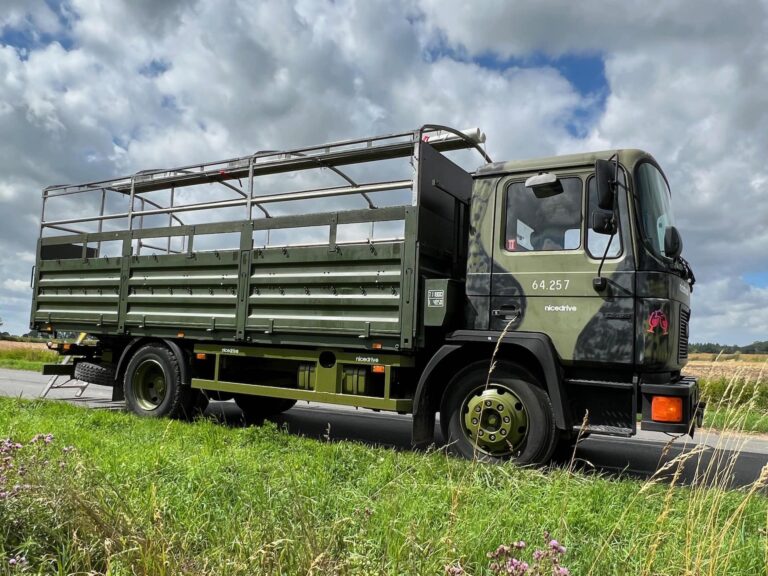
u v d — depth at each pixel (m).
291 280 6.80
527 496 4.06
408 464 4.90
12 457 3.44
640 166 5.52
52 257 9.85
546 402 5.46
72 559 2.55
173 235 8.01
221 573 2.48
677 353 5.38
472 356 6.05
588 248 5.48
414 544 2.70
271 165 7.42
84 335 9.45
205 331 7.62
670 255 5.41
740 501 3.90
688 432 4.96
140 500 3.41
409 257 5.98
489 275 5.92
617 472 5.97
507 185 5.98
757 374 3.83
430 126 6.25
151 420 7.18
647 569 2.67
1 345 37.22
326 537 2.84
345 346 6.44
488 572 2.70
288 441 5.88
